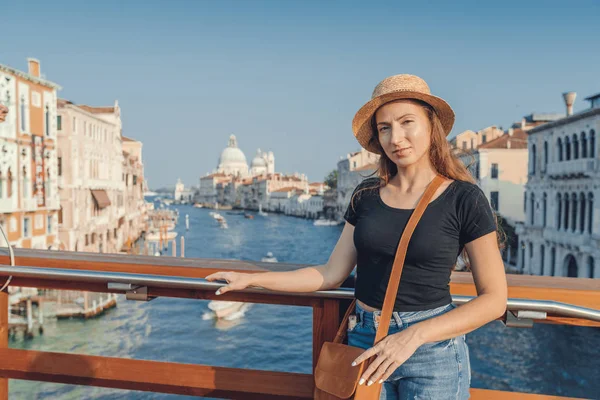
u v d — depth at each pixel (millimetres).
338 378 1866
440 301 1917
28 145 30438
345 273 2264
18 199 29125
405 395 1968
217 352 23531
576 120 28812
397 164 2049
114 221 53812
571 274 30156
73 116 41156
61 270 2586
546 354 19922
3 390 2721
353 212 2229
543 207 33812
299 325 27828
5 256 2777
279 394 2477
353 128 2158
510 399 2400
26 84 30250
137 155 90500
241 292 2559
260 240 79188
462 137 54031
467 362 2018
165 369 2568
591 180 27062
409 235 1900
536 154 34844
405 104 2010
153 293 2682
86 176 44125
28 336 23984
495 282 1823
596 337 21891
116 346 23375
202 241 76812
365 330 2049
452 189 1931
